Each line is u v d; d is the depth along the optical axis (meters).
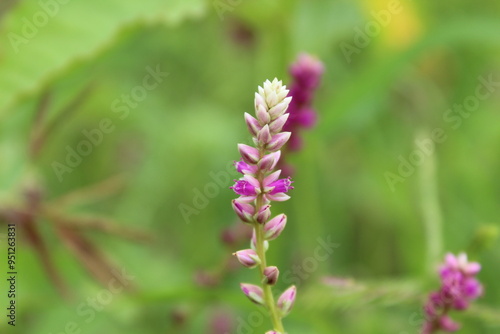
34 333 0.56
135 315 0.57
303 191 0.63
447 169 0.79
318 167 0.77
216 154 0.81
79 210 0.73
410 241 0.70
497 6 0.86
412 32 0.80
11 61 0.43
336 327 0.56
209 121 0.81
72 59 0.43
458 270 0.41
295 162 0.59
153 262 0.64
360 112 0.66
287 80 0.58
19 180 0.50
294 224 0.66
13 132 0.52
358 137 0.79
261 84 0.75
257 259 0.35
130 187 0.78
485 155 0.85
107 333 0.56
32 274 0.57
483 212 0.77
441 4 0.87
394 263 0.75
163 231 0.76
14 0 0.45
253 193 0.35
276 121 0.34
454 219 0.76
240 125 0.82
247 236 0.50
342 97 0.63
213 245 0.72
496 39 0.64
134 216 0.75
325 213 0.77
